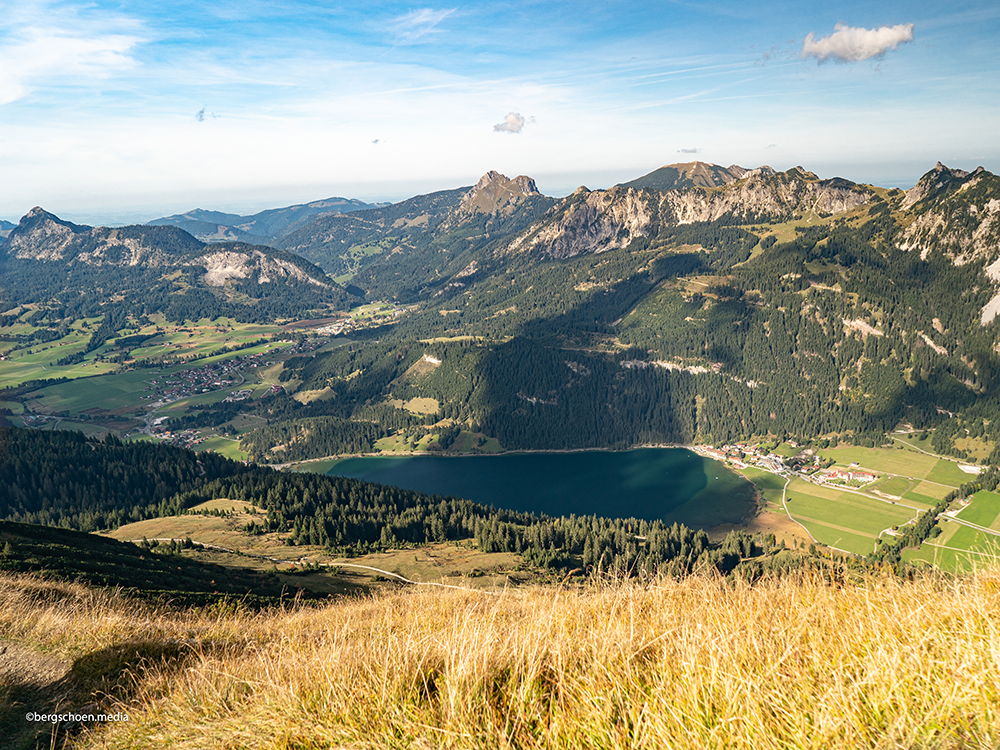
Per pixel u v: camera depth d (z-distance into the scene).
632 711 3.51
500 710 3.83
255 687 5.20
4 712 6.48
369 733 3.92
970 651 3.46
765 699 3.38
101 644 9.00
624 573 7.39
